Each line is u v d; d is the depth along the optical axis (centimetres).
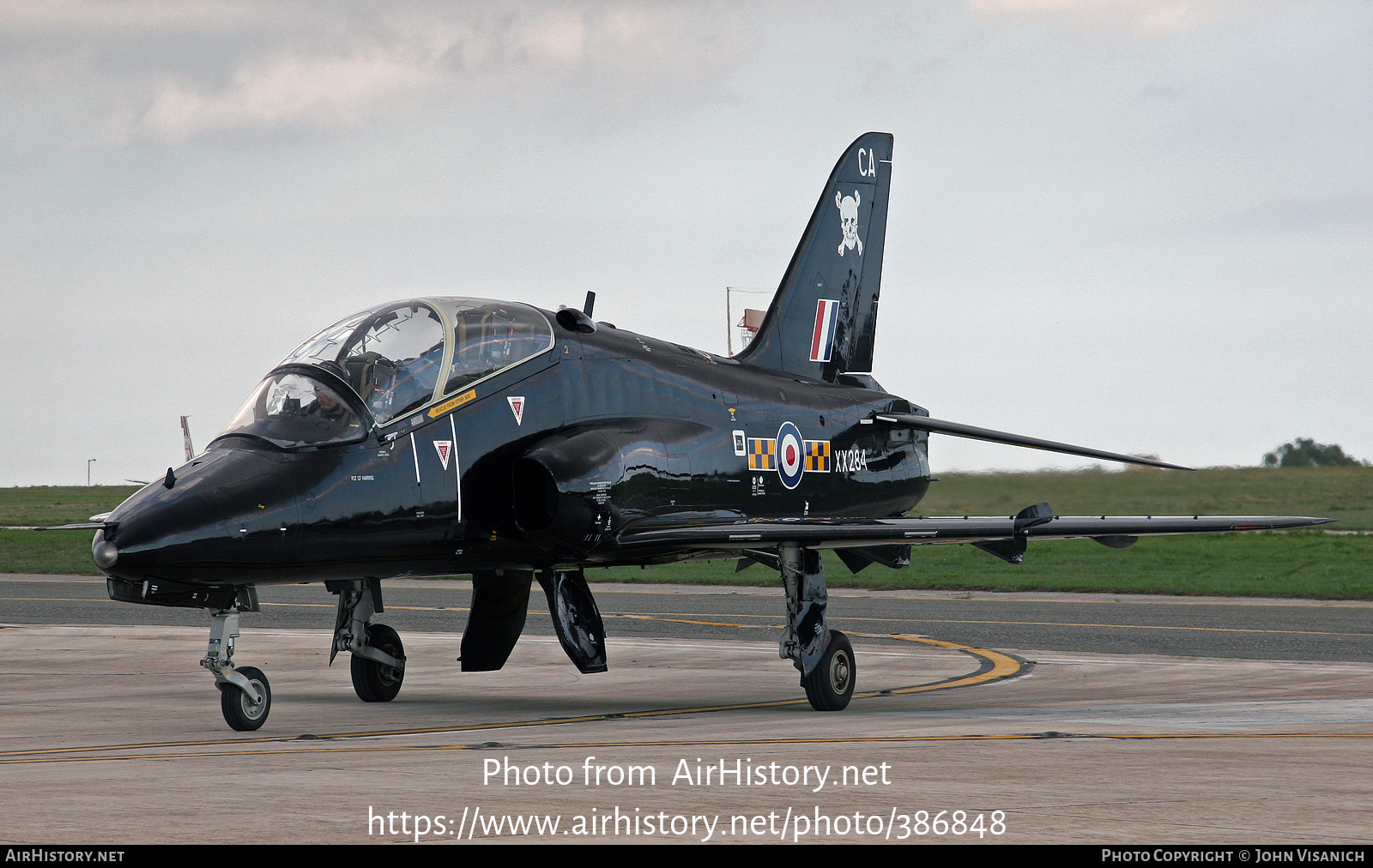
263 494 2970
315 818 1708
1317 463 11069
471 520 3381
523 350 3584
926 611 7031
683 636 5947
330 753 2445
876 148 5134
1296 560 9975
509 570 3803
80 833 1616
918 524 3625
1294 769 2122
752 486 4116
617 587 9200
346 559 3148
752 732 2772
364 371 3272
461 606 7875
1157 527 3716
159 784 2014
